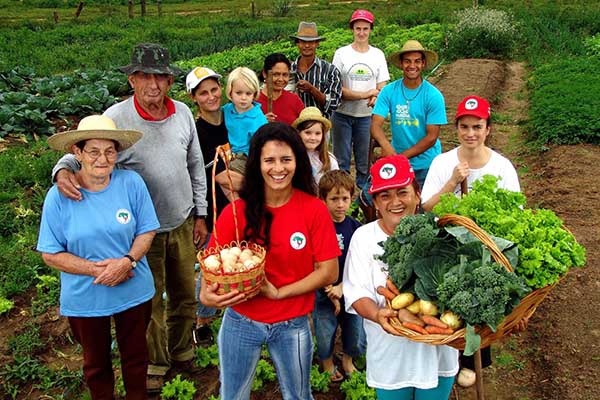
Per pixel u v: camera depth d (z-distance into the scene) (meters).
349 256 3.80
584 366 5.07
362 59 8.05
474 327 3.03
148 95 4.41
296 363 3.82
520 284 2.99
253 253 3.57
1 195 9.24
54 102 14.35
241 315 3.72
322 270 3.70
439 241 3.24
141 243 4.27
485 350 4.85
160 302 4.95
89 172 4.00
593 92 13.51
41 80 17.14
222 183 5.18
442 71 19.17
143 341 4.46
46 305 6.52
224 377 3.92
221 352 3.86
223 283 3.35
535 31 24.75
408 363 3.60
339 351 5.55
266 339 3.73
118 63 23.27
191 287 5.08
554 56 20.69
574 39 22.77
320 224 3.66
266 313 3.68
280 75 6.45
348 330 4.89
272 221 3.62
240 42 28.84
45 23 33.19
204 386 5.20
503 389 5.05
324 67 7.75
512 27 22.59
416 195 3.80
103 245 4.12
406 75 6.13
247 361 3.82
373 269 3.70
